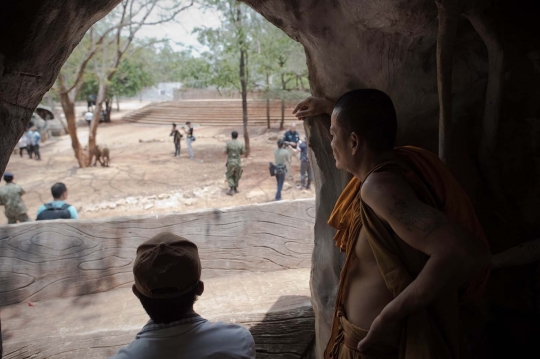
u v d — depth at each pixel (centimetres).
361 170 146
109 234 439
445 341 130
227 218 463
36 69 173
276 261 466
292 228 473
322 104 241
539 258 199
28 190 1346
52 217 511
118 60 1645
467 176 221
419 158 144
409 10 188
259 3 239
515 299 215
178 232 453
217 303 388
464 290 152
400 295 122
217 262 455
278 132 2319
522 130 203
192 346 131
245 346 136
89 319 372
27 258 416
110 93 3006
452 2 175
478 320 219
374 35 210
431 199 136
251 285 424
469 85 220
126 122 3028
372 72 222
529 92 199
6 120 169
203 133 2427
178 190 1288
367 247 145
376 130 141
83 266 428
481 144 214
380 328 127
